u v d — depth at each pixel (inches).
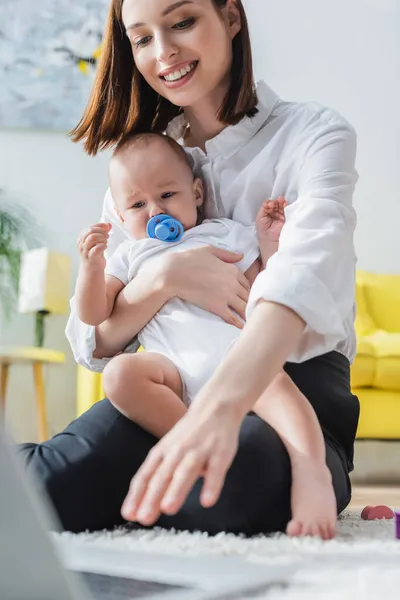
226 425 31.9
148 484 30.6
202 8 49.5
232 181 53.6
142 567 24.0
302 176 49.2
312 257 41.4
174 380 44.3
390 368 119.6
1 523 12.3
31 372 149.1
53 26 155.9
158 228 52.1
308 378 46.2
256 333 36.9
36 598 12.4
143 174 53.2
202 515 37.9
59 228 155.0
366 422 121.6
